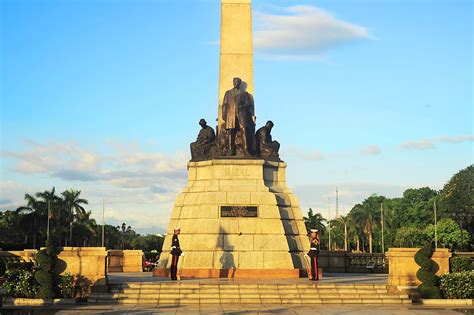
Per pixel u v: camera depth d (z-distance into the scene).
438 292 28.39
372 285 29.39
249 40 39.81
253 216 36.31
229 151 38.06
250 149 38.31
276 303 27.64
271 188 37.84
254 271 34.97
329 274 42.03
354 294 28.66
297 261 36.28
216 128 39.53
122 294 27.91
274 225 36.19
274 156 38.81
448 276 28.67
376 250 139.25
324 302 27.73
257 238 35.84
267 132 39.00
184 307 26.08
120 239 161.12
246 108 38.53
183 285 28.92
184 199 37.84
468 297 28.20
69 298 27.59
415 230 108.75
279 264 35.44
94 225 117.06
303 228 37.50
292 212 37.59
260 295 28.28
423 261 29.02
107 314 23.70
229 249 35.59
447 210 95.75
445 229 99.88
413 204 129.75
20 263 29.31
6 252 30.42
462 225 97.94
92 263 28.44
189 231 36.25
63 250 28.41
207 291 28.44
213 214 36.28
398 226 128.75
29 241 110.38
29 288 27.64
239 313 24.14
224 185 37.19
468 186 92.06
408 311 25.17
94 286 28.22
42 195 108.69
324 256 45.62
